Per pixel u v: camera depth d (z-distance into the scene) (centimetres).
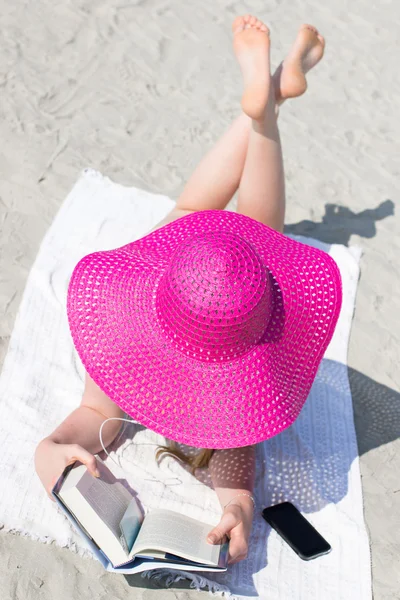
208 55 529
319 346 254
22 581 250
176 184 431
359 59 562
